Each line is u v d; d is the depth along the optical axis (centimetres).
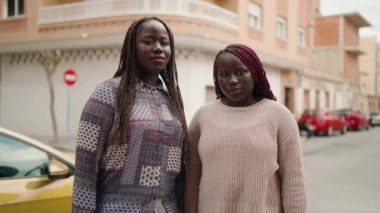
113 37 1808
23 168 362
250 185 237
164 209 245
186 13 1780
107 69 1894
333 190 923
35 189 359
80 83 1961
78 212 232
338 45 4394
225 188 240
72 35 1945
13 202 340
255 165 238
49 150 388
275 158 242
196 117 267
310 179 1066
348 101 4494
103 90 239
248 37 2298
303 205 241
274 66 2609
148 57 250
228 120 250
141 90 251
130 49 251
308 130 2459
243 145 240
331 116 2659
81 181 233
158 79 266
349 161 1435
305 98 3347
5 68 2200
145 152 237
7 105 2188
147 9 1758
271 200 243
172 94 267
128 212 234
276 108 248
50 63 1722
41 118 2073
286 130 246
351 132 3136
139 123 237
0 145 356
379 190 927
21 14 2162
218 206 241
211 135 248
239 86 248
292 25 2877
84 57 1953
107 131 237
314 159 1483
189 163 262
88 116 236
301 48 3053
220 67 253
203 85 1898
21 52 2112
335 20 4412
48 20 2016
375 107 6862
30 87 2108
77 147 236
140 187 236
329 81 3897
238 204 240
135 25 253
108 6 1833
